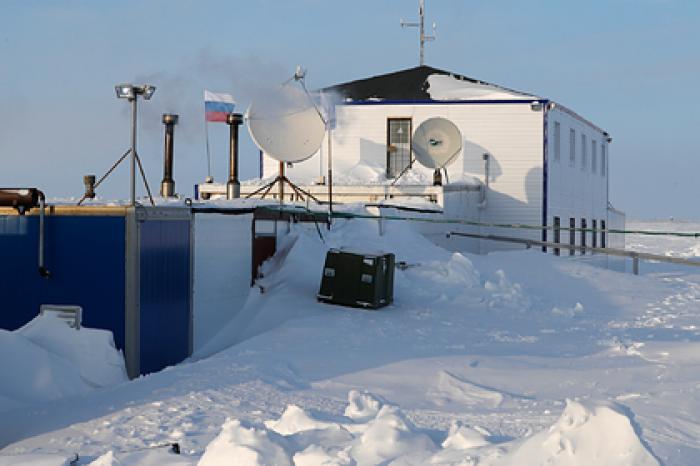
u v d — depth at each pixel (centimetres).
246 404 1350
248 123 2917
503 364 1689
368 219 3100
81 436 1171
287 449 762
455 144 4159
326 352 1819
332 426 937
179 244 1980
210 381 1517
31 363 1495
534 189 4794
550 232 4897
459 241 4197
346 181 4456
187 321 2017
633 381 1467
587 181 5884
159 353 1888
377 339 1983
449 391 1448
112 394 1441
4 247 1842
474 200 4569
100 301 1798
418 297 2622
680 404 1187
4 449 1126
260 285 2378
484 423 1177
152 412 1294
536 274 3212
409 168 4609
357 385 1512
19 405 1402
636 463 655
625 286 3209
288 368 1648
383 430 829
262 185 4175
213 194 4162
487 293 2717
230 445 749
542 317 2466
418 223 3503
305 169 4844
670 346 1823
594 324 2378
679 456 872
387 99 4891
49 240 1820
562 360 1736
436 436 905
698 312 2686
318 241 2730
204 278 2100
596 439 673
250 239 2342
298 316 2222
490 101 4806
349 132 4894
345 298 2366
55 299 1819
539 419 1198
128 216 1788
